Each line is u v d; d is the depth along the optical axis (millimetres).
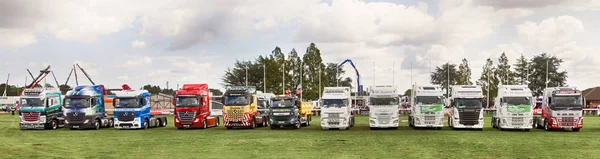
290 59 88500
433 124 35625
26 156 20266
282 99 37469
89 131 35562
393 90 36031
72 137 29969
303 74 86875
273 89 86875
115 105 37594
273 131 34688
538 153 21062
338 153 21078
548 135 30359
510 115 34125
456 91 35500
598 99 85062
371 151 21781
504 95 34594
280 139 27641
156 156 20203
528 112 34000
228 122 37344
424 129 36188
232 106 37312
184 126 37625
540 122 36188
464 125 34906
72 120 37062
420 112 35812
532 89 100312
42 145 24781
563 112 33500
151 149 22797
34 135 31703
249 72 97250
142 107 38094
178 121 37562
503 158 19500
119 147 23781
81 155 20609
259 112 41844
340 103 35875
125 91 38031
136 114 37469
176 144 25109
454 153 21031
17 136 30891
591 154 20734
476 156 20094
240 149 22641
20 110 37500
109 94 44688
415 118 36000
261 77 96688
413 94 37938
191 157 19844
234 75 98000
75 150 22484
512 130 35031
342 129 36531
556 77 97938
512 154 20703
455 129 35906
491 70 88750
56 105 39062
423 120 35781
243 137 29172
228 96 37625
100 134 32438
